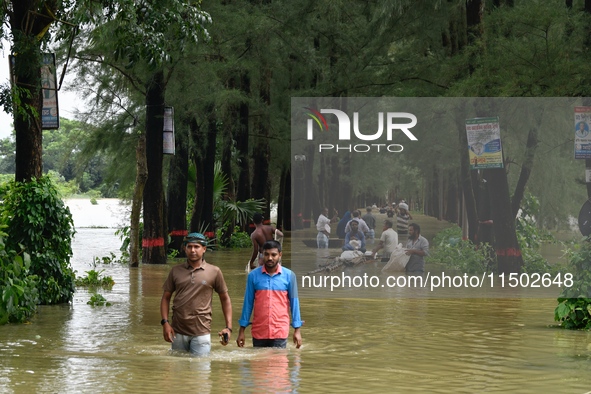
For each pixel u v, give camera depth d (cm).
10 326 1288
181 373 870
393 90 2719
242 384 807
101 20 1537
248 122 3838
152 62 1498
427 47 2741
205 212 3500
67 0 1609
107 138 3284
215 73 2909
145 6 1484
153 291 1861
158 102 2680
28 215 1539
